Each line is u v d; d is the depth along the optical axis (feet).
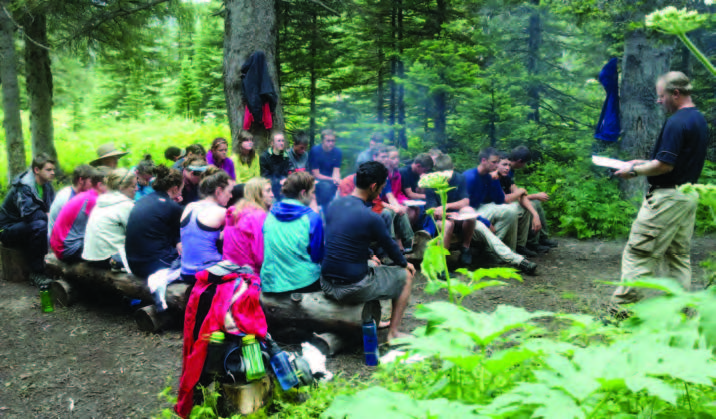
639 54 27.71
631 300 14.12
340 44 40.98
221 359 10.61
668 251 14.52
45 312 18.16
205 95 70.85
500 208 21.71
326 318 14.24
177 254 16.92
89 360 14.73
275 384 11.26
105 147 24.20
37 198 21.13
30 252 21.13
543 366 5.58
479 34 36.40
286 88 41.14
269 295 14.94
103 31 37.96
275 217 14.90
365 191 14.26
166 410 11.00
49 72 41.86
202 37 71.72
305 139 24.72
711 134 35.04
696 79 35.55
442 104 36.22
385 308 16.12
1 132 51.80
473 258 22.75
